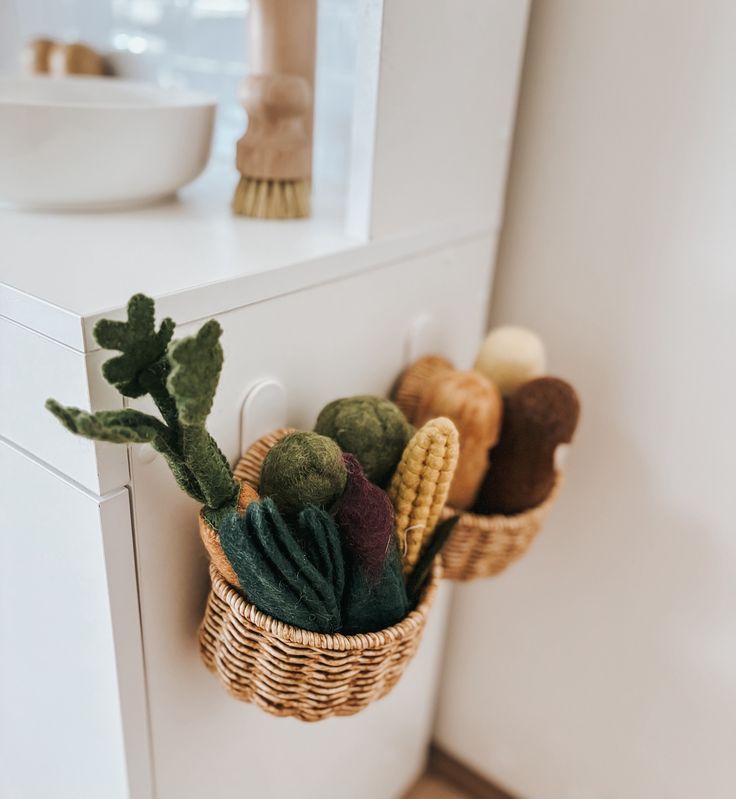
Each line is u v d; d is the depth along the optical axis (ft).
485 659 3.26
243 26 2.67
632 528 2.64
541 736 3.20
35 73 2.80
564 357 2.60
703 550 2.50
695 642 2.63
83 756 1.93
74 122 1.84
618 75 2.22
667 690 2.76
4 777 2.34
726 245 2.16
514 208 2.56
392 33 1.76
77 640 1.73
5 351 1.52
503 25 2.15
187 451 1.39
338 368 1.98
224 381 1.63
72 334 1.33
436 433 1.63
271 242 1.89
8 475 1.69
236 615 1.54
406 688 3.06
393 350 2.18
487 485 2.08
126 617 1.64
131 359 1.30
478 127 2.22
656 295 2.34
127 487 1.52
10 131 1.80
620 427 2.54
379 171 1.89
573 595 2.88
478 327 2.62
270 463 1.56
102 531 1.50
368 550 1.48
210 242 1.86
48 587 1.74
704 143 2.12
